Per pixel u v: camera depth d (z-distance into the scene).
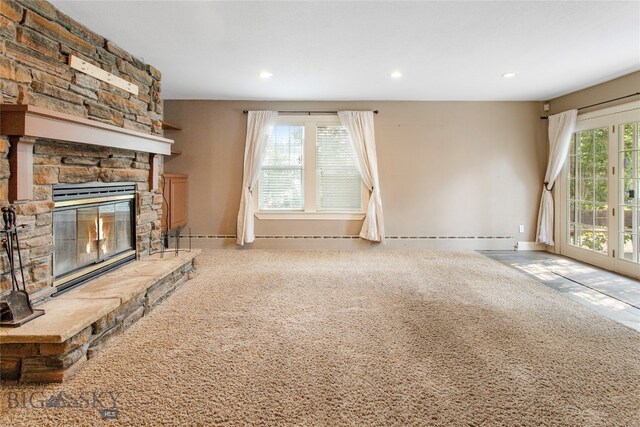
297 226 5.43
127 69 3.09
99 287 2.45
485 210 5.43
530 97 5.14
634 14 2.62
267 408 1.57
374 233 5.28
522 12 2.60
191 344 2.18
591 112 4.52
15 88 2.01
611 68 3.81
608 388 1.74
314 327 2.46
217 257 4.80
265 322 2.55
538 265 4.46
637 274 3.90
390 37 3.03
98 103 2.70
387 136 5.36
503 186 5.41
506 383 1.78
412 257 4.85
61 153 2.33
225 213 5.41
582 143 4.71
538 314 2.73
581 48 3.27
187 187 5.36
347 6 2.51
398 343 2.22
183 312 2.72
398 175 5.40
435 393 1.69
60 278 2.33
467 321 2.58
